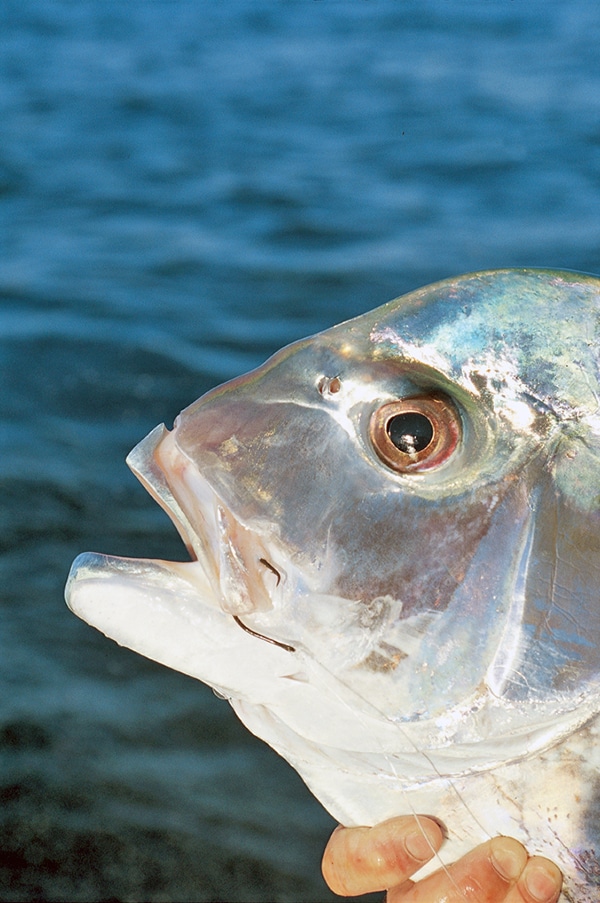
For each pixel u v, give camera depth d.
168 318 2.88
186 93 6.36
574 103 5.46
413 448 0.78
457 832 0.79
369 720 0.78
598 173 4.11
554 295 0.78
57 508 2.05
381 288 3.04
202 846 1.39
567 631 0.76
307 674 0.78
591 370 0.77
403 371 0.78
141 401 2.46
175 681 1.67
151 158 4.85
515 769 0.77
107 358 2.62
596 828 0.77
